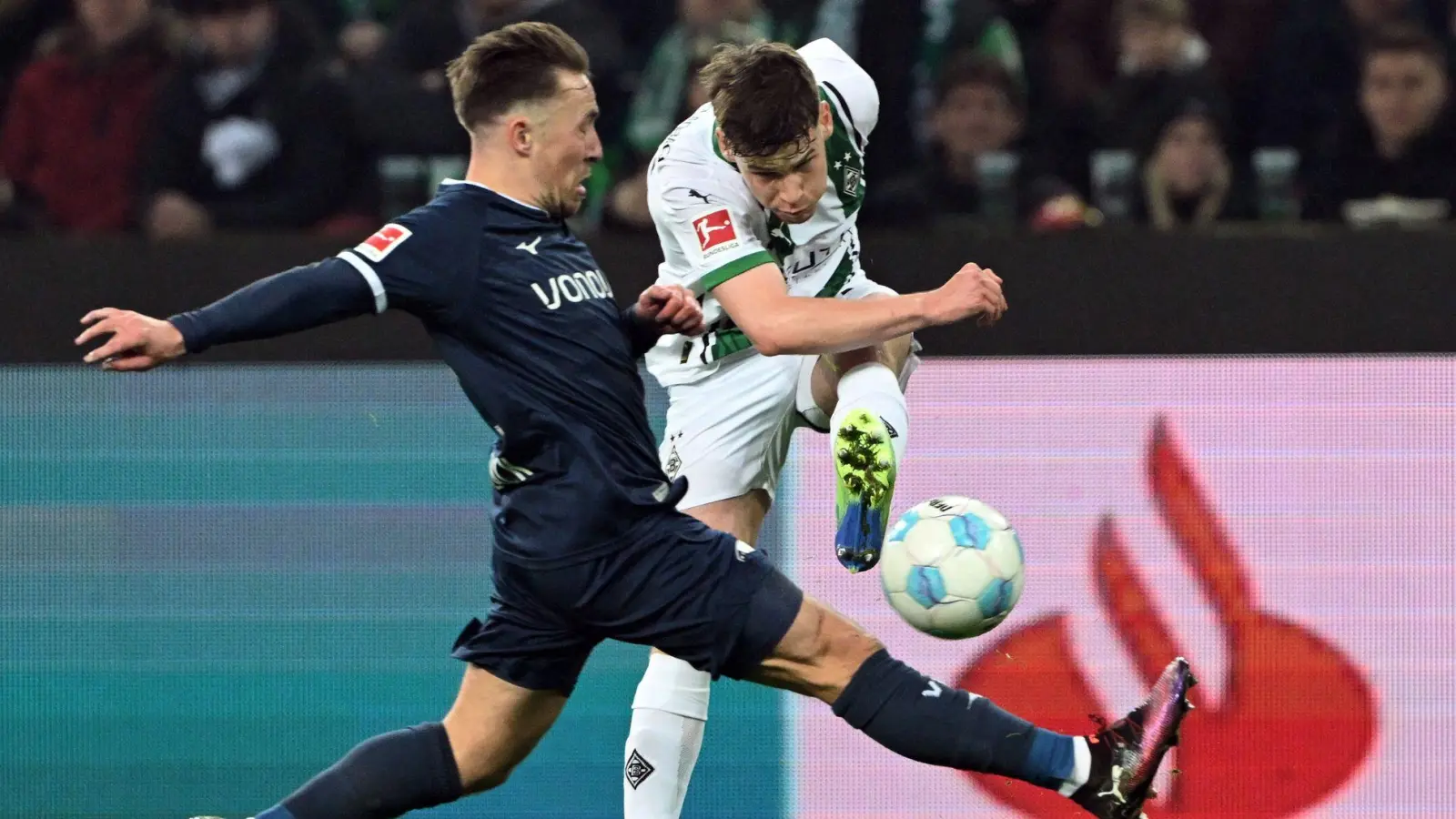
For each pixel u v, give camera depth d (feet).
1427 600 55.42
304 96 74.49
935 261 57.57
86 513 57.47
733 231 41.04
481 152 38.42
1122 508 55.98
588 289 38.27
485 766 40.42
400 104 74.18
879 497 40.75
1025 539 55.93
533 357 37.24
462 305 36.91
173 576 57.21
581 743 55.98
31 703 56.90
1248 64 81.61
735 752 55.31
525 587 38.50
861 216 70.79
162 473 57.47
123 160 75.92
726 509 46.62
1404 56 72.33
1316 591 55.57
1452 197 73.20
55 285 58.34
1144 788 37.52
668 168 42.52
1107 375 56.49
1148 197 73.10
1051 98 78.48
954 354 57.06
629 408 38.29
